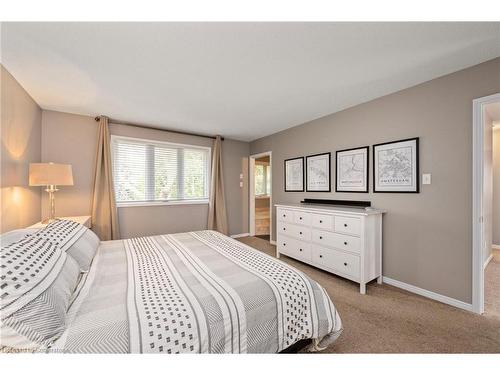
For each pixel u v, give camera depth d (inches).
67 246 58.4
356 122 114.2
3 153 76.9
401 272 95.8
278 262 64.9
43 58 71.2
